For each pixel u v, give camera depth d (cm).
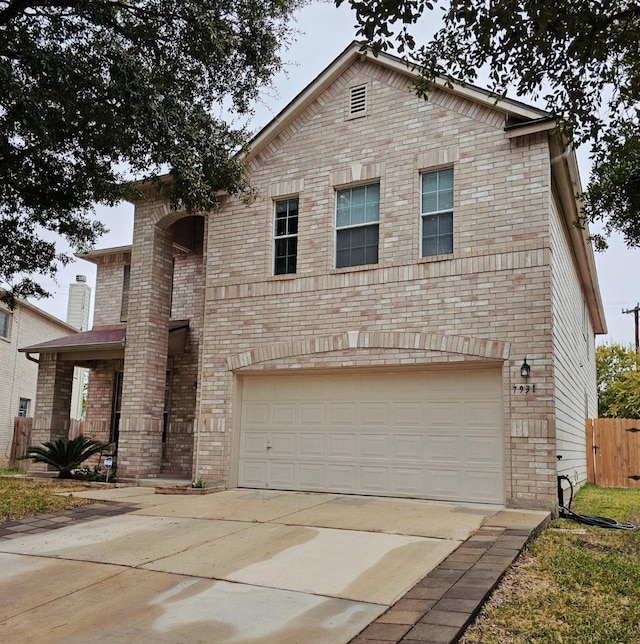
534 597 580
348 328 1205
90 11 890
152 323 1481
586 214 921
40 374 1678
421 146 1197
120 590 600
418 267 1155
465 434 1096
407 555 701
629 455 1817
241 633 493
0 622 524
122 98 903
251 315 1315
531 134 1094
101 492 1227
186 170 1011
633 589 614
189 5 928
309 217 1295
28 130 977
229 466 1287
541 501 997
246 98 1069
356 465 1184
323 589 592
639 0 577
